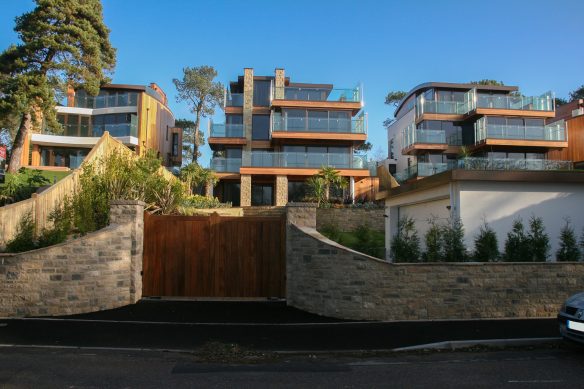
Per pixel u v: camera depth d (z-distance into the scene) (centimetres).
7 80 2242
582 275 929
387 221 1772
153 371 582
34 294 888
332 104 3212
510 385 536
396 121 4353
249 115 3456
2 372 565
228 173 3078
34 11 2341
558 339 743
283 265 1027
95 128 3253
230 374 575
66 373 566
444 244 978
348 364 625
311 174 2969
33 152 3192
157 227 1030
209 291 1022
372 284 888
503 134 3291
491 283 905
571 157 3459
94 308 914
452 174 1231
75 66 2400
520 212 1255
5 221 1075
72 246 909
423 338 751
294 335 770
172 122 4319
